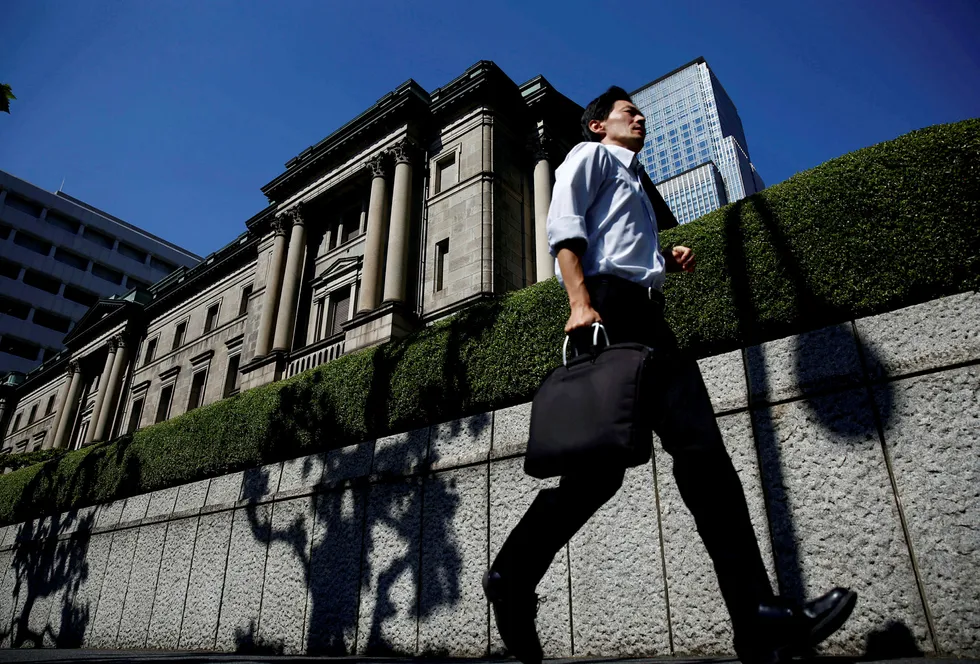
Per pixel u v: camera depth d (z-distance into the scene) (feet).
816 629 5.01
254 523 28.09
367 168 73.41
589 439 5.34
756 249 16.62
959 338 12.92
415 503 21.75
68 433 128.77
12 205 233.96
